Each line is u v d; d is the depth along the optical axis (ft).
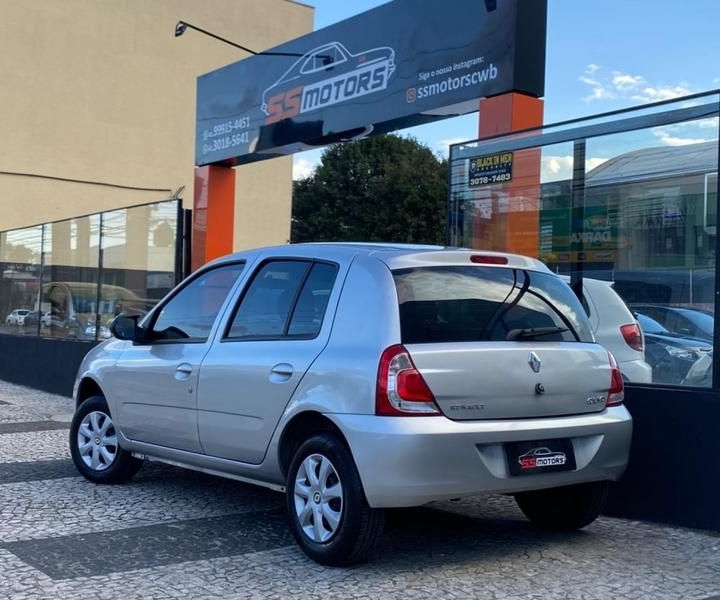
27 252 51.31
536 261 18.93
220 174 43.04
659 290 21.45
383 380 15.23
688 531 19.35
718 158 20.12
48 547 17.58
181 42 91.25
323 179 143.54
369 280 16.63
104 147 86.28
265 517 20.21
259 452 17.83
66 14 83.71
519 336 16.62
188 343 20.38
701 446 19.35
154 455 21.47
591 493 18.33
